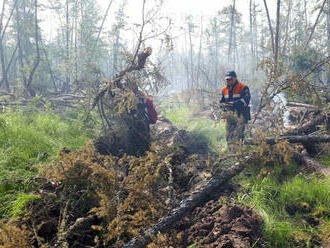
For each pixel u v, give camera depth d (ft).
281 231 10.51
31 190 11.98
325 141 17.51
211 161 16.01
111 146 18.20
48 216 10.32
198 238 10.41
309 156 17.29
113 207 10.20
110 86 21.18
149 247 9.30
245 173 15.29
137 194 10.94
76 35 50.60
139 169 12.52
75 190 11.71
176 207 11.69
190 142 21.99
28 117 22.67
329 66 21.70
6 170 13.43
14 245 8.21
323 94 25.39
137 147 18.76
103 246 9.83
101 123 22.80
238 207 11.22
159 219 10.75
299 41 47.55
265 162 15.20
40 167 14.02
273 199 12.84
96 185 11.68
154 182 12.23
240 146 15.87
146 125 20.11
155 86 21.63
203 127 25.52
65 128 21.49
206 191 13.03
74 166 12.02
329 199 12.45
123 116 19.63
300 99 29.07
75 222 10.02
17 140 16.70
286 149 15.83
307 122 23.02
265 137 16.87
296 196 12.78
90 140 18.17
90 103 23.15
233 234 10.11
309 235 10.68
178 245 10.26
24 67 40.32
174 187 13.58
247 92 19.80
